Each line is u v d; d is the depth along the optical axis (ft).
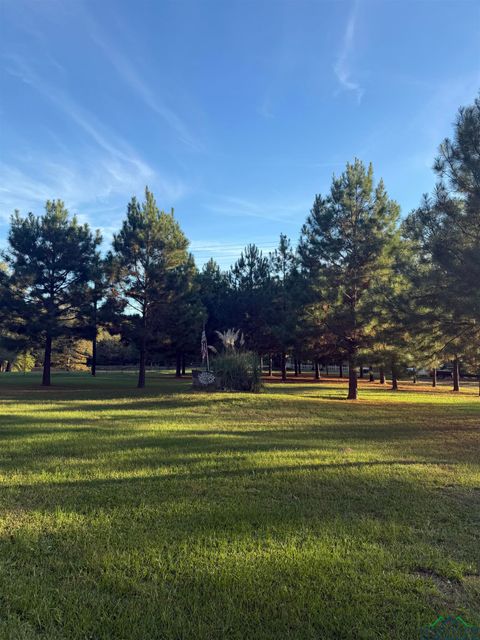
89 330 92.32
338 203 71.51
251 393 63.41
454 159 40.93
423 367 51.42
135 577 10.91
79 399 58.29
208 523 14.49
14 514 15.15
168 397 58.23
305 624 9.20
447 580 11.21
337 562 11.84
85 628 8.94
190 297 96.99
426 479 20.68
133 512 15.46
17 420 37.35
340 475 20.95
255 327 130.41
